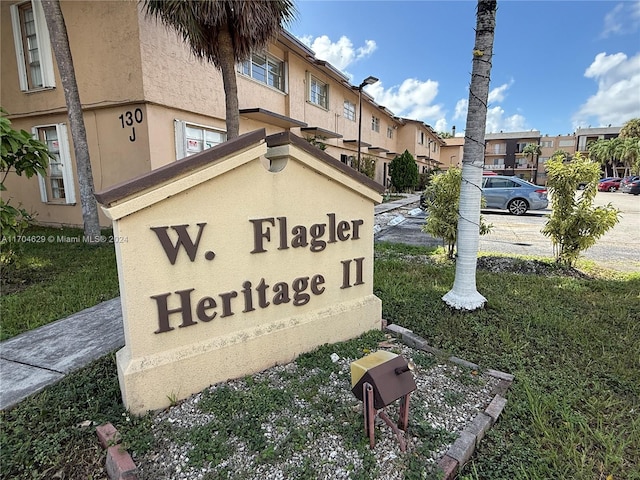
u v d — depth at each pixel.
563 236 5.56
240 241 2.41
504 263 5.92
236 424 2.03
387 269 5.55
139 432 1.95
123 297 2.05
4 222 4.39
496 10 3.50
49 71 7.71
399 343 3.16
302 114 12.63
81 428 1.99
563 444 1.96
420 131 27.34
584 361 2.83
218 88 8.61
